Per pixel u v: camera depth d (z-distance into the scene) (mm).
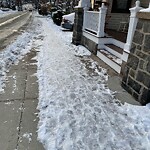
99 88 3861
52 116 2801
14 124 2609
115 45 6031
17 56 5879
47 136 2389
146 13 2990
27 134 2424
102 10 5695
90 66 5219
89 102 3266
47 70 4707
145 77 3109
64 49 7090
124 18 8062
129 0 7797
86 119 2766
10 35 9586
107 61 5367
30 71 4629
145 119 2783
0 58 5367
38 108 3018
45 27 14188
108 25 8234
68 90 3670
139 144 2330
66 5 25969
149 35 2971
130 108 3104
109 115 2904
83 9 7273
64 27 13273
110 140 2371
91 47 6691
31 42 8211
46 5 33000
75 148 2203
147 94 3105
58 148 2195
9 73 4449
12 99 3270
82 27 7594
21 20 19906
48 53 6375
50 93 3502
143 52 3143
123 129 2594
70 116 2814
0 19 19797
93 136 2424
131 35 3998
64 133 2445
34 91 3592
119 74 4621
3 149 2176
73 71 4750
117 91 3754
